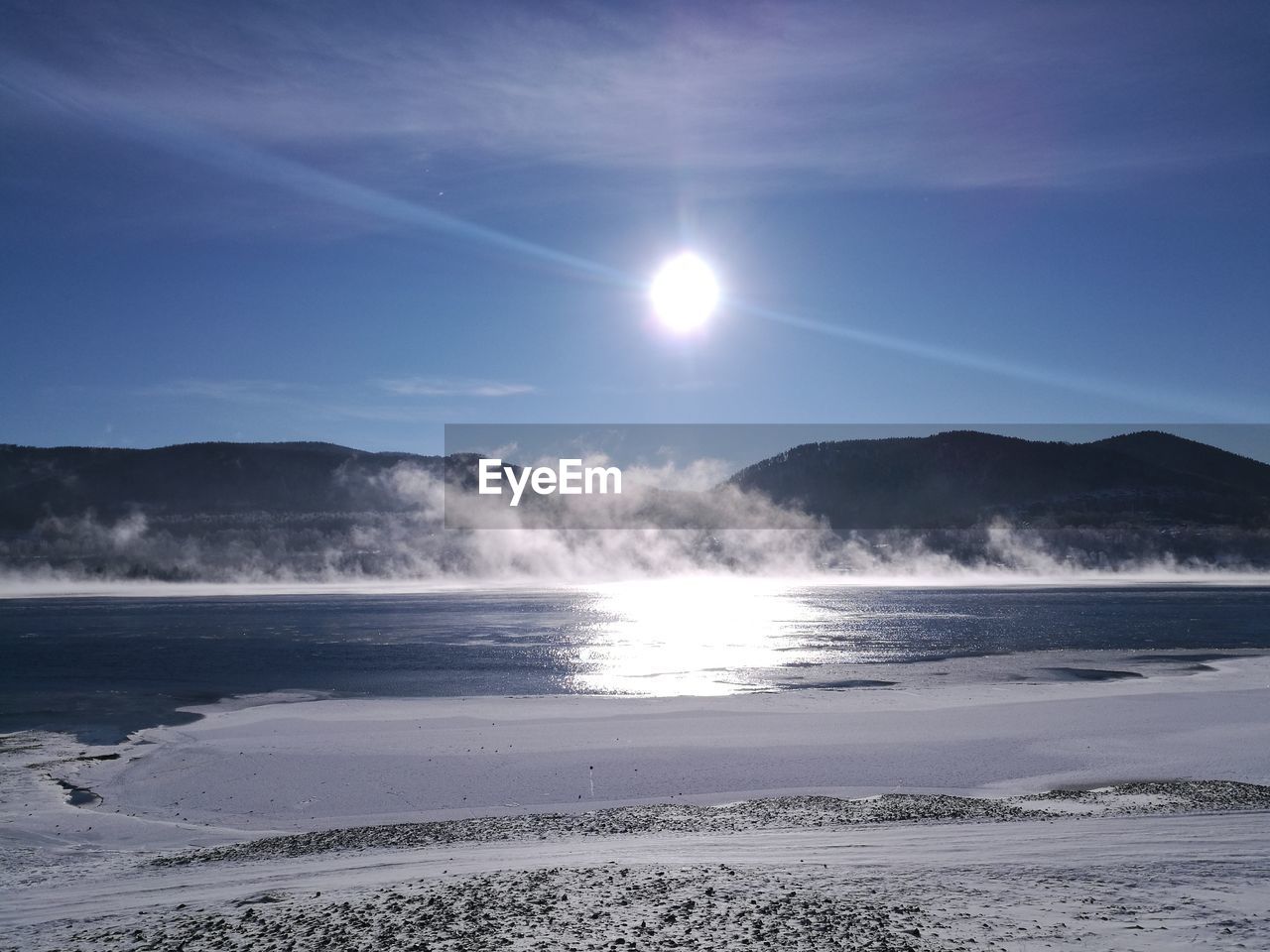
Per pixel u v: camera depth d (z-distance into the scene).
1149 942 7.89
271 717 33.12
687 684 43.12
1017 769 23.72
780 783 22.34
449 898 10.26
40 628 82.06
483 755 25.75
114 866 15.38
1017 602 119.19
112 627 82.75
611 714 32.62
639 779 22.84
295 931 9.22
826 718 31.41
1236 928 8.33
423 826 18.25
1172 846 13.03
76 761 26.06
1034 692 37.91
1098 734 28.23
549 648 62.50
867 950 7.76
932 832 15.41
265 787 22.47
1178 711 32.50
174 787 22.59
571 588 175.88
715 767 24.12
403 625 84.44
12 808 20.66
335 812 20.22
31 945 9.55
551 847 15.25
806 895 9.92
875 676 45.66
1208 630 72.81
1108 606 107.94
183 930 9.70
